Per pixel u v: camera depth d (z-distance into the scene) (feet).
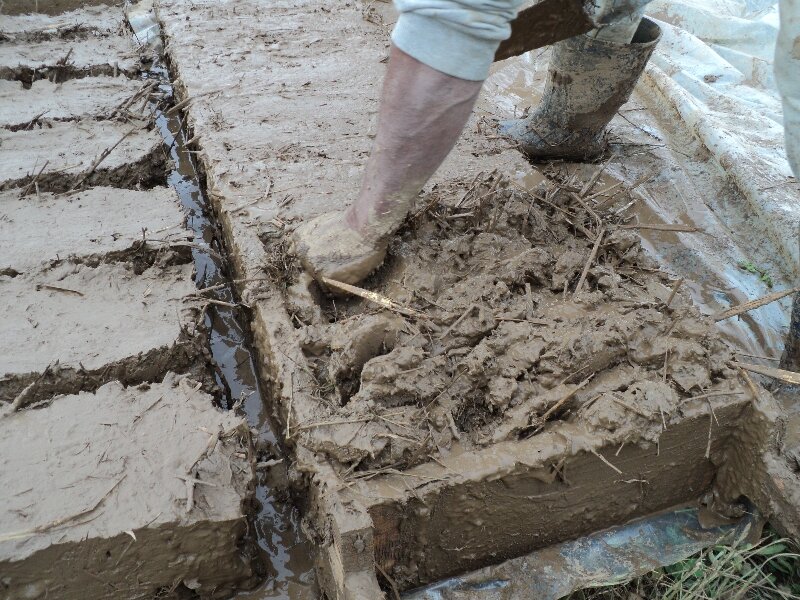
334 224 8.50
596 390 7.46
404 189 7.61
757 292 11.01
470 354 7.45
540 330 7.76
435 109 6.76
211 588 6.88
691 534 7.90
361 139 11.46
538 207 9.72
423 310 8.09
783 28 6.91
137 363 7.79
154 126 11.66
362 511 6.27
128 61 13.37
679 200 12.41
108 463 6.54
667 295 8.42
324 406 7.11
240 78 12.86
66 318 8.11
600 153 13.15
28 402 7.43
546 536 7.62
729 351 7.91
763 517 7.62
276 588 7.21
